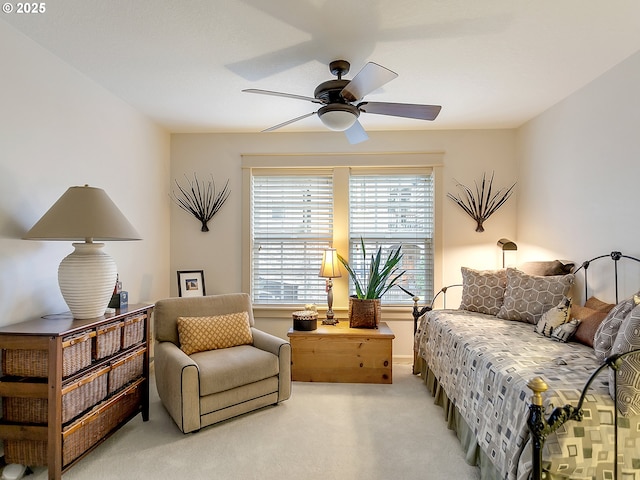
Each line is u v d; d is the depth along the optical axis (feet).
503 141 11.96
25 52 6.66
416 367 11.01
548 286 8.74
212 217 12.48
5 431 5.79
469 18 6.13
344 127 7.61
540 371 5.42
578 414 4.13
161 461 6.51
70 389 5.90
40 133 7.03
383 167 12.23
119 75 8.24
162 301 9.20
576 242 9.02
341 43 6.88
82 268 6.56
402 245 12.37
